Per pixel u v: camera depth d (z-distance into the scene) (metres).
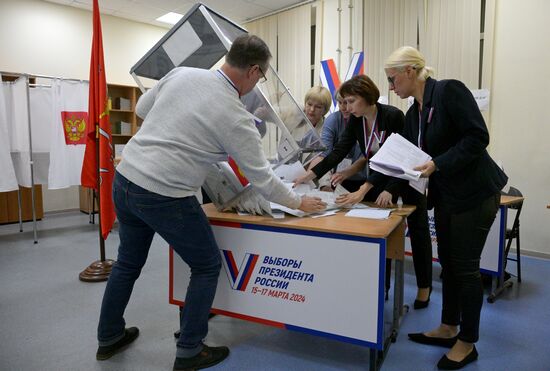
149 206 1.35
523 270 3.10
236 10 5.57
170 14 5.89
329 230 1.42
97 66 2.63
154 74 1.91
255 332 1.96
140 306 2.27
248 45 1.30
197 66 1.80
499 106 3.64
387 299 2.39
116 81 5.98
